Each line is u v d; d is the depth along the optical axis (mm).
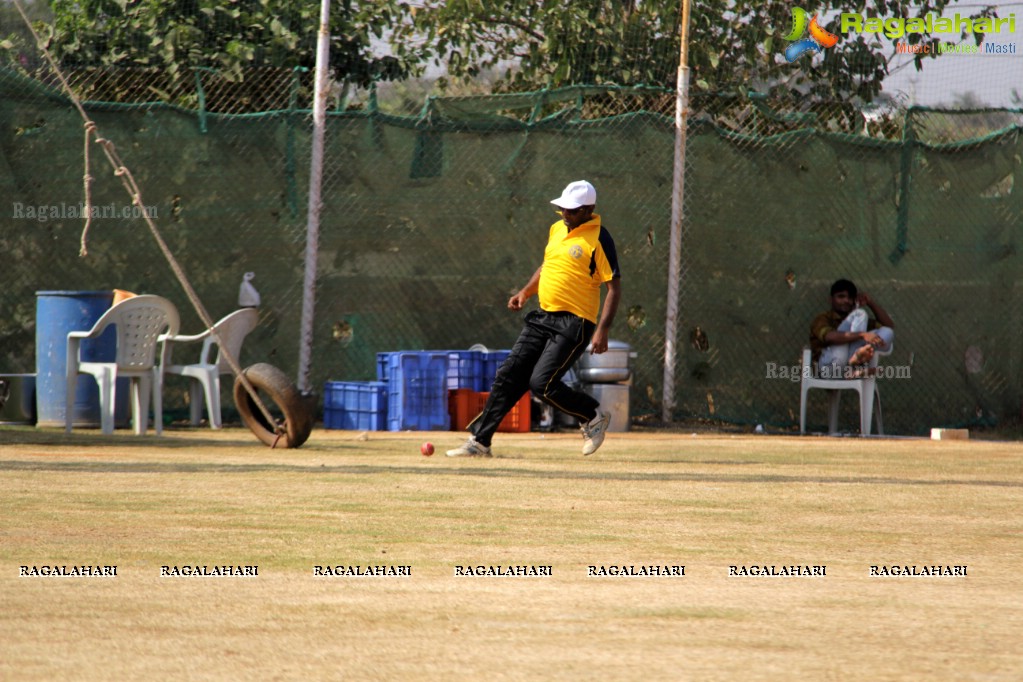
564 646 10734
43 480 23422
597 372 42062
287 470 25984
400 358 40812
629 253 44062
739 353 44594
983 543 17328
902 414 45469
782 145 44750
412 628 11398
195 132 42000
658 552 16047
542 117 44438
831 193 45031
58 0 43812
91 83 43875
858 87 46625
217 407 39281
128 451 30359
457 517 19172
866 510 21016
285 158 42406
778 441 39625
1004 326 46438
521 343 30203
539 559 15352
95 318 37625
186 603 12453
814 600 12953
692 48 46000
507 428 41844
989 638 11188
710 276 44406
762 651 10602
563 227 29922
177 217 41906
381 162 42906
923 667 10094
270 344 42375
